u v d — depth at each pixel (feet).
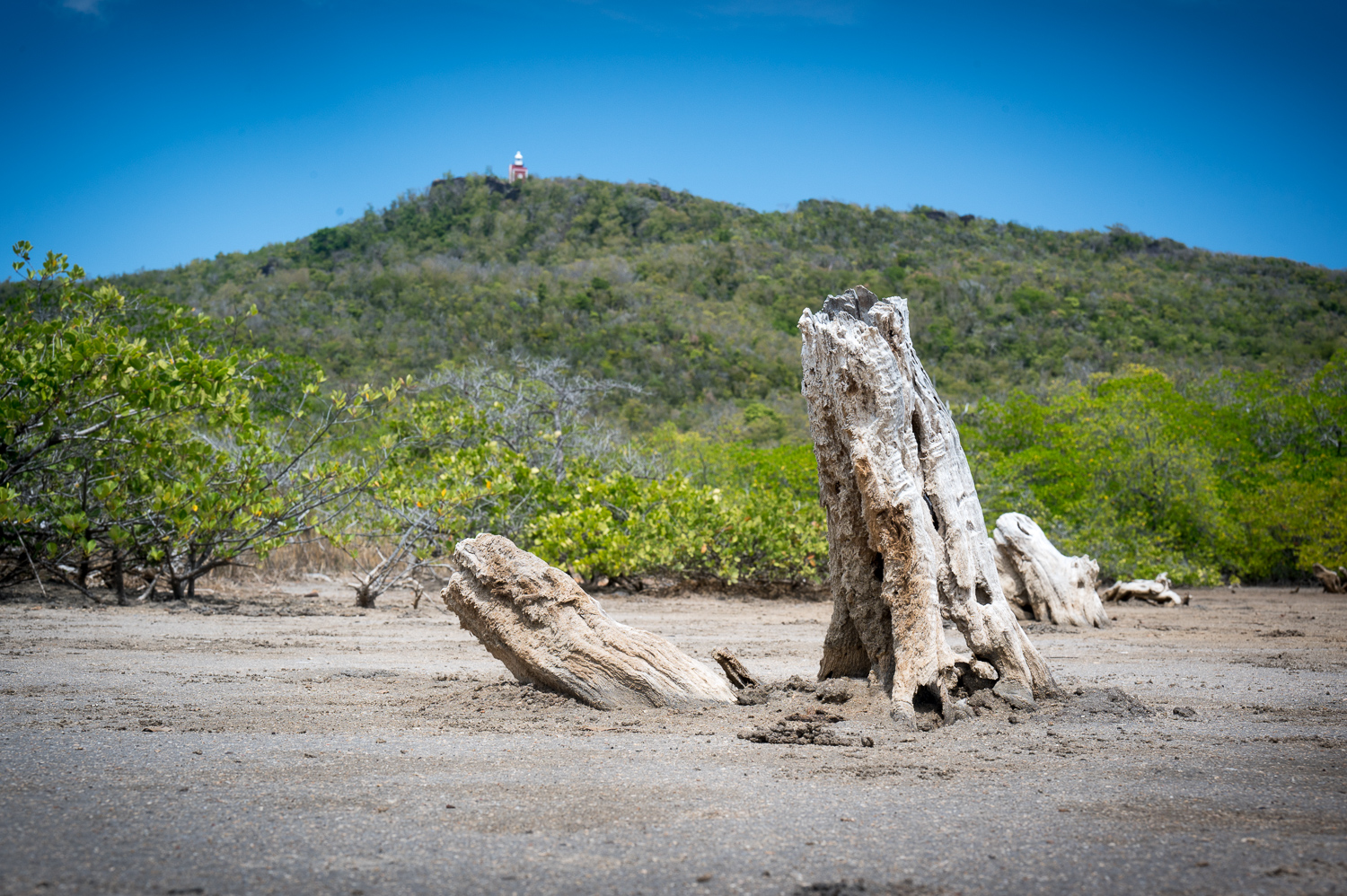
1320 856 9.31
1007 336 243.60
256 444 42.27
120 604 38.17
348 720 16.56
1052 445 92.53
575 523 49.08
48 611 34.86
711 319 225.97
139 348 35.94
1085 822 10.48
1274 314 265.54
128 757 13.19
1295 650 30.48
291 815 10.45
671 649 18.97
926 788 12.07
